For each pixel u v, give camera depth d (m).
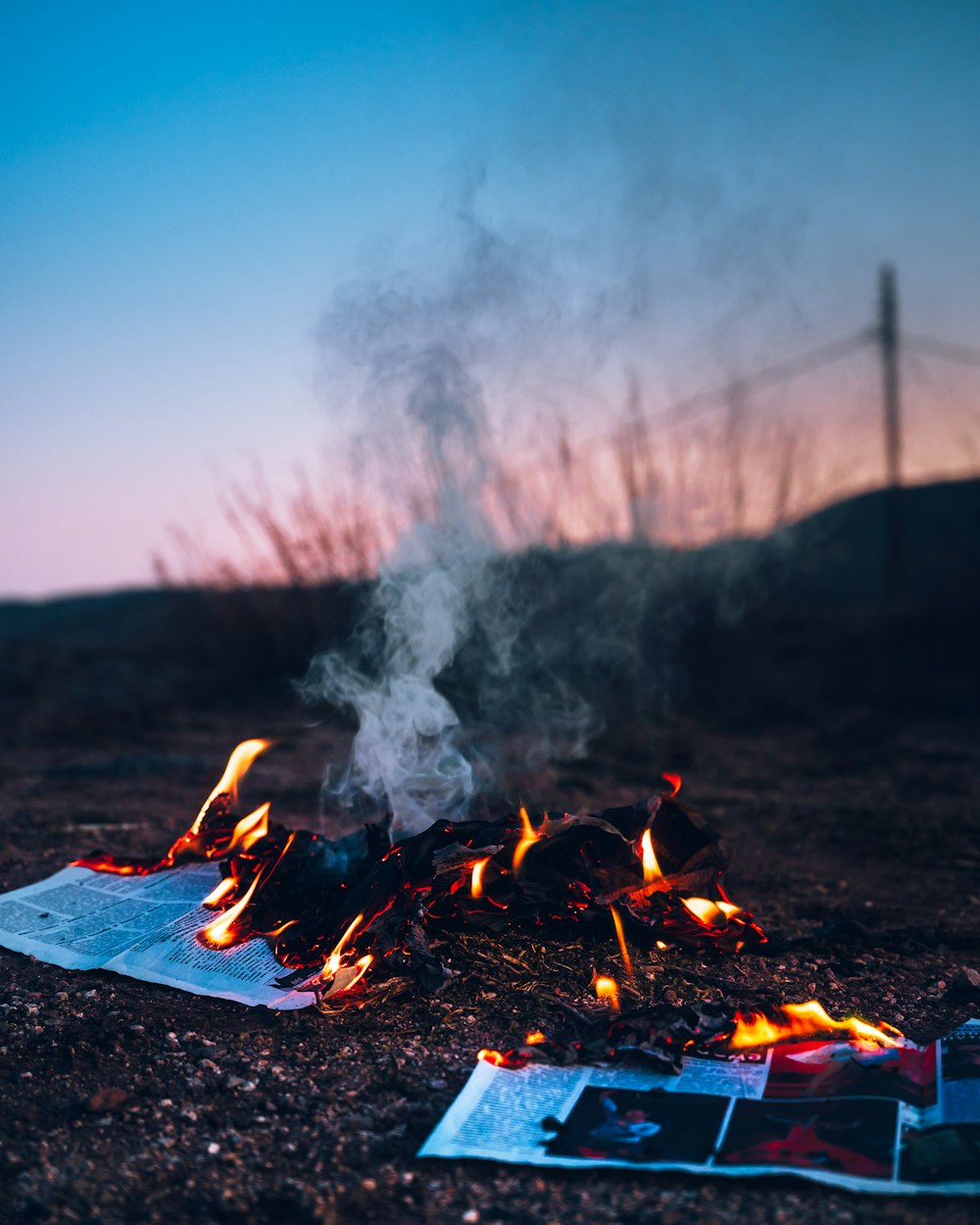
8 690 10.55
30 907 3.54
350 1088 2.42
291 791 5.67
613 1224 1.89
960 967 3.21
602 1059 2.46
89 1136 2.24
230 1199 2.00
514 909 3.11
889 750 7.50
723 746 7.57
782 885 4.21
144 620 17.59
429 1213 1.94
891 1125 2.13
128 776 6.27
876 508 18.00
